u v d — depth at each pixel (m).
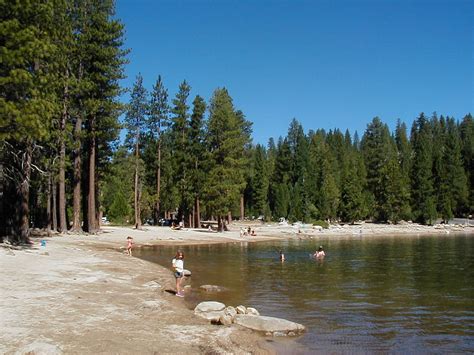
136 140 62.34
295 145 111.44
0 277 16.80
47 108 23.03
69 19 36.41
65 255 25.75
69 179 50.41
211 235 55.88
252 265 29.66
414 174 94.56
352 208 90.06
